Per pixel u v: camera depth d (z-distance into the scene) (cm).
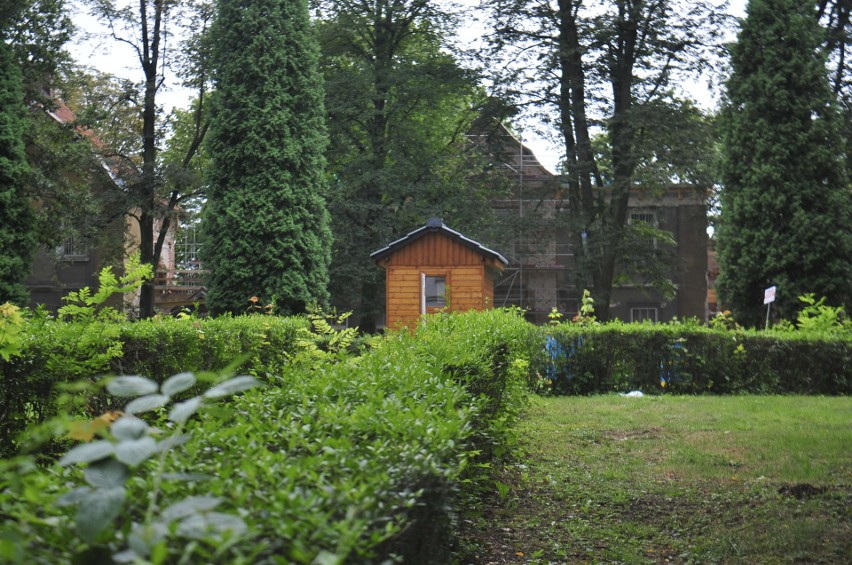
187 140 3825
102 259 3284
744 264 2898
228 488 217
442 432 324
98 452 180
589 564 593
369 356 537
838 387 1803
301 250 3005
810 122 2927
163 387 202
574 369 1816
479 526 642
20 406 619
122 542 177
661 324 1902
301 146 3055
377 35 3919
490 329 805
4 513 194
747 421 1251
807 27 2986
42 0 2889
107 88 3284
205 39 3225
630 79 3491
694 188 3419
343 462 263
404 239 2517
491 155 3672
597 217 3500
